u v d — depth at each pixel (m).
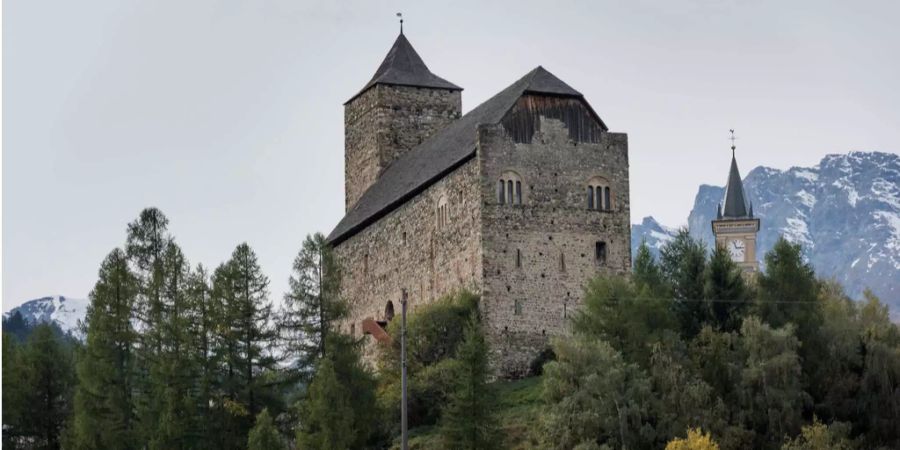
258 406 151.88
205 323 156.62
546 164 164.62
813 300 156.38
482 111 179.00
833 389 144.50
